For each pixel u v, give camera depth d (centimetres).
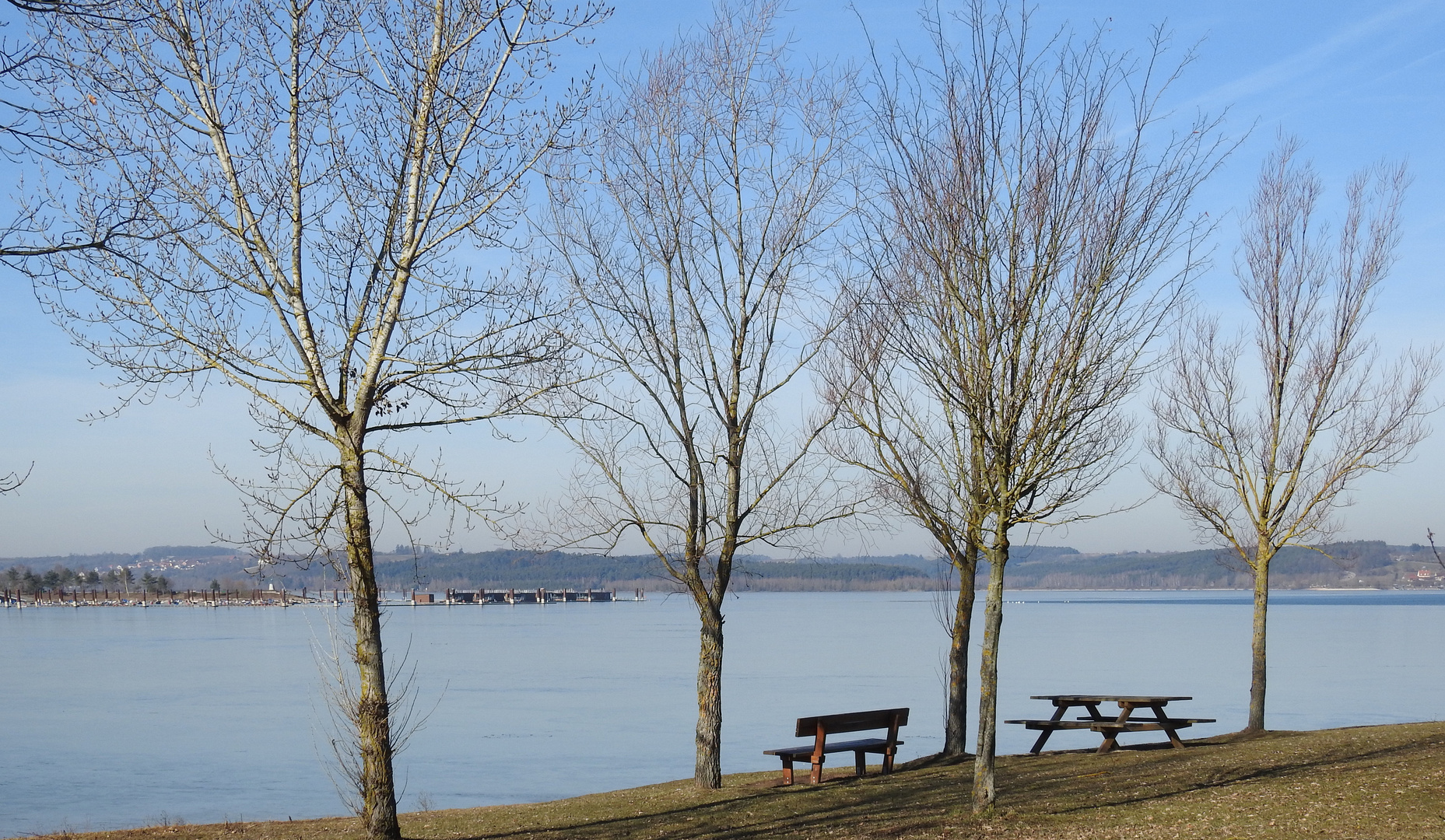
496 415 1340
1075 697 2059
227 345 1262
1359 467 2020
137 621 13975
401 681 5309
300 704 4375
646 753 3089
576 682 5281
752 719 3762
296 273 1283
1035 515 1290
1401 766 1498
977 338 1280
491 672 5916
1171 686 4534
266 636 9925
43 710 4234
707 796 1691
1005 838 1198
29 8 845
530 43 1330
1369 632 9344
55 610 19300
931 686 4756
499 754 3091
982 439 1270
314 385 1262
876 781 1770
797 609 18225
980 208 1277
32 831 2061
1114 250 1262
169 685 5272
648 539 1798
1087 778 1636
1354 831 1123
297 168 1284
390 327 1285
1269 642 7931
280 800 2422
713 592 1802
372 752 1285
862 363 1584
